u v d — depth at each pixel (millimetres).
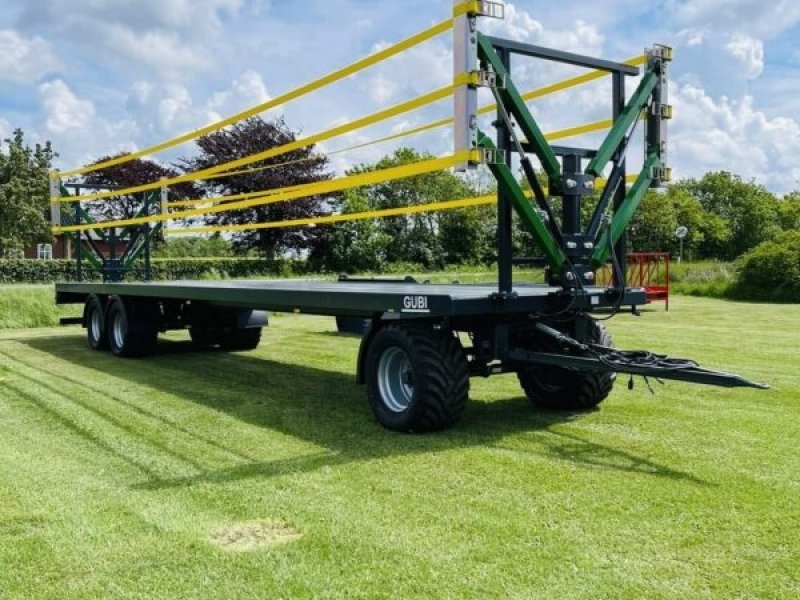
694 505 3490
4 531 3213
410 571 2789
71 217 11750
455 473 4020
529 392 5797
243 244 31562
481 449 4516
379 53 5137
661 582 2693
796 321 13391
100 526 3262
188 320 9102
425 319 4945
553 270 4930
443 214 28688
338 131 5742
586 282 4969
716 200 62000
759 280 20859
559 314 4980
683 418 5332
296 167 31000
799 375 7211
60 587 2686
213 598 2596
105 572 2803
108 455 4438
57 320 13914
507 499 3586
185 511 3449
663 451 4449
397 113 5008
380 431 5020
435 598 2578
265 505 3521
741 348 9406
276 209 29719
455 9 4348
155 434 4969
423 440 4750
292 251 30984
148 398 6254
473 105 4340
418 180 28922
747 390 6387
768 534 3139
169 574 2781
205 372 7738
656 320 13664
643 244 39562
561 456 4352
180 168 33656
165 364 8359
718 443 4629
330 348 9820
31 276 24016
